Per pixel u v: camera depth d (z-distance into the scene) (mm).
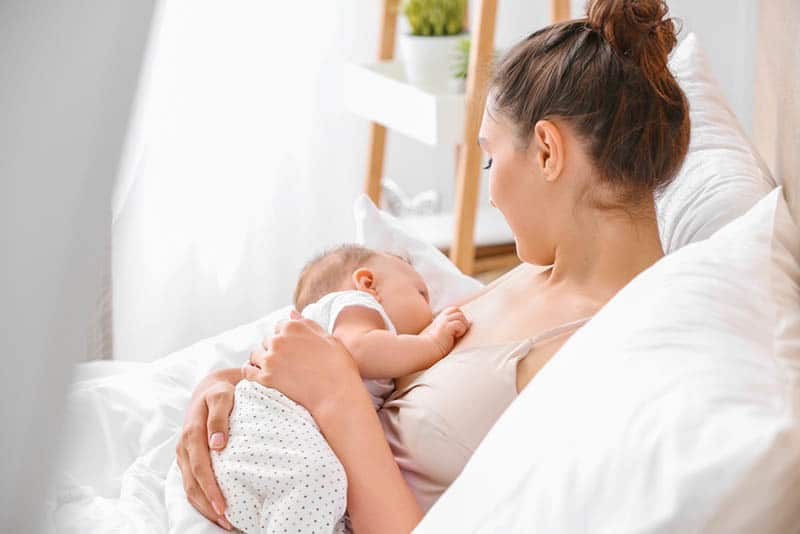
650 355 872
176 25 2656
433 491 1155
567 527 779
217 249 2846
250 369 1229
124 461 1354
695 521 722
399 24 3186
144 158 2627
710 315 906
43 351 598
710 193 1429
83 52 597
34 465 603
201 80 2727
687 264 981
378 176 2895
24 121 591
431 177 3398
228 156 2809
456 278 1609
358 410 1140
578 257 1213
